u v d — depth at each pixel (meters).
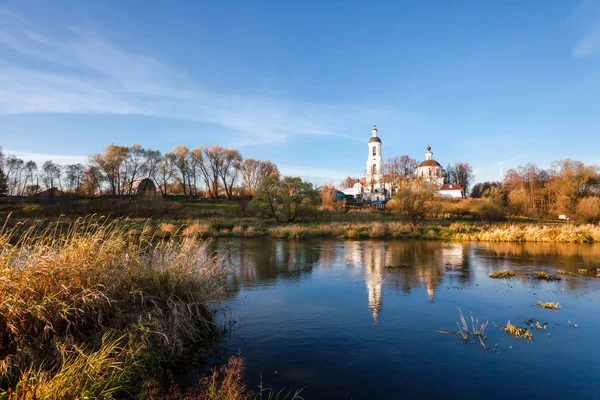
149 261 7.61
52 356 4.85
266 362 6.12
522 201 38.25
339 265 15.58
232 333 7.44
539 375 5.75
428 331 7.63
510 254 19.11
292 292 10.84
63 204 43.22
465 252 19.89
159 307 6.68
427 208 35.41
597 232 25.94
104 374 4.46
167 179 81.44
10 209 41.50
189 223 34.22
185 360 6.04
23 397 3.82
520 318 8.50
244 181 93.06
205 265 8.81
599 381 5.56
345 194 105.38
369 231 30.69
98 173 66.62
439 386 5.40
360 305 9.50
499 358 6.34
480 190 94.75
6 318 4.95
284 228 31.08
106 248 6.80
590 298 10.23
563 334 7.46
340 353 6.53
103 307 5.97
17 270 5.37
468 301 9.92
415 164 82.00
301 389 5.25
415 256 18.34
